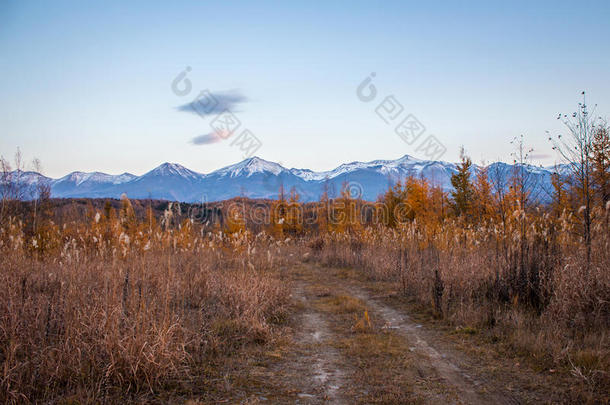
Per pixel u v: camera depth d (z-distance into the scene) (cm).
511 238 1073
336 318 898
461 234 1373
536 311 760
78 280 688
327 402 439
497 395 452
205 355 579
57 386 437
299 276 1650
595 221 885
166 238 1055
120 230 1245
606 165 1005
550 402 422
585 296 646
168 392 450
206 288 967
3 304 578
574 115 923
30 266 938
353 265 1852
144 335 491
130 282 702
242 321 746
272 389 475
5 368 405
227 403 427
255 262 1351
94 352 479
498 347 622
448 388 477
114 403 409
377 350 640
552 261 841
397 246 1705
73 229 1334
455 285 987
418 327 795
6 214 1374
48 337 528
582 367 495
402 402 436
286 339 700
